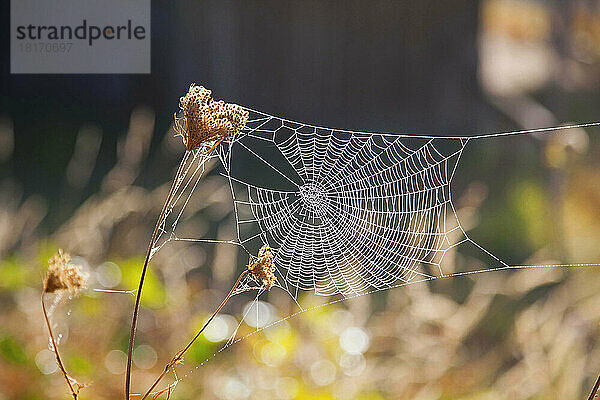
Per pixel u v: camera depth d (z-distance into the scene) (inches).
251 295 81.9
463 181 106.7
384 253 78.1
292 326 76.0
